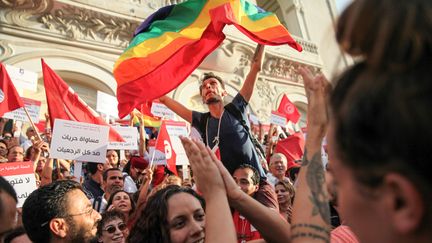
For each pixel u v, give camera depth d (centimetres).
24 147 621
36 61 920
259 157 357
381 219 52
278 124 805
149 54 412
